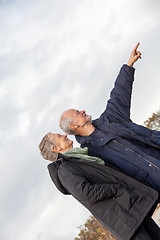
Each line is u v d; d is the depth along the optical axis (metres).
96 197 2.17
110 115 3.09
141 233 2.19
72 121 2.92
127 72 3.21
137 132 2.82
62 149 2.78
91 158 2.55
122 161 2.64
